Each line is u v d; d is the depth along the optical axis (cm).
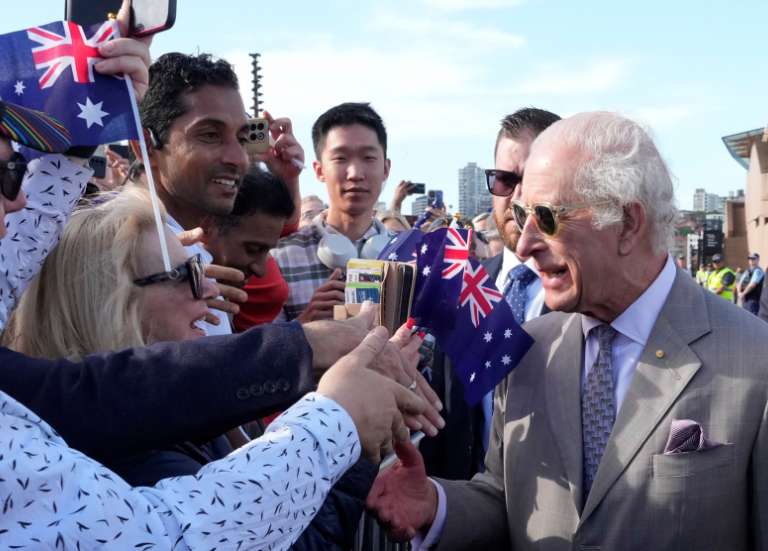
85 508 119
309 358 154
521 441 220
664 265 210
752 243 2805
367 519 247
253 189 307
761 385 192
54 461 120
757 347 196
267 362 152
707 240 3139
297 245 408
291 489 134
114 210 194
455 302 228
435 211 507
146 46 192
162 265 190
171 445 166
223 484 130
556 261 203
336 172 421
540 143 207
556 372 218
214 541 126
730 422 192
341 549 167
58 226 181
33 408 146
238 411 150
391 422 152
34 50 186
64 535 117
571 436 210
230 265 312
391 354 180
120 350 163
